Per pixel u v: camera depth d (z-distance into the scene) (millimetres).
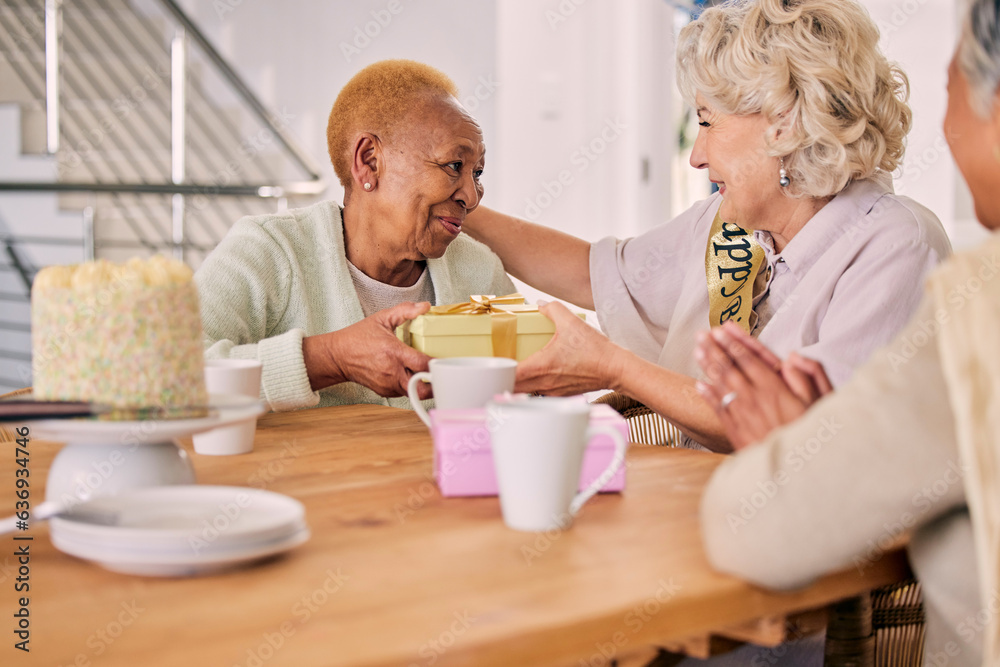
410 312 1194
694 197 3906
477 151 1429
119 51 4754
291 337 1196
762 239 1323
